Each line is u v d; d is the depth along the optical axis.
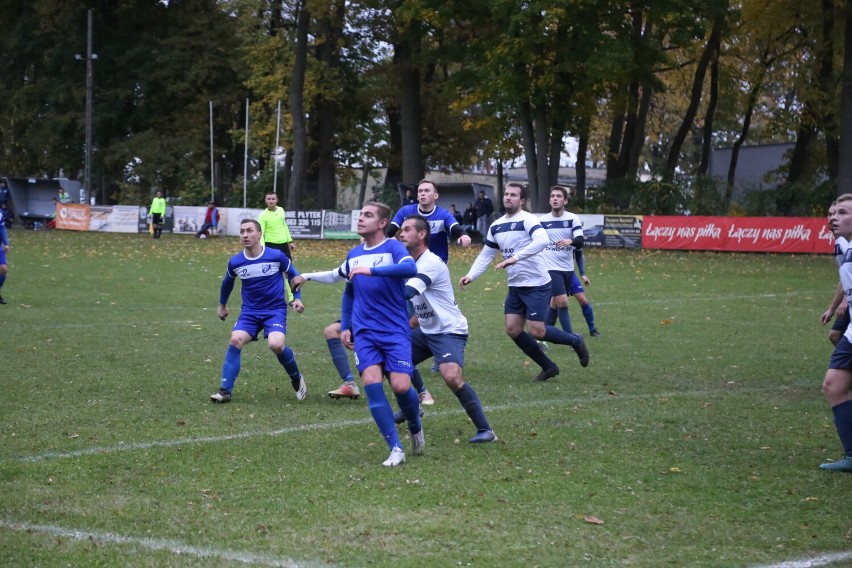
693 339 16.78
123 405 10.84
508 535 6.48
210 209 50.00
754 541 6.41
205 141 65.81
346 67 60.69
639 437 9.53
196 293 23.39
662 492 7.57
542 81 46.00
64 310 19.64
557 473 8.13
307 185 61.84
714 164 67.75
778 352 15.31
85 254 35.91
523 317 12.82
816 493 7.60
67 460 8.38
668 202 49.66
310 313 20.23
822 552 6.21
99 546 6.20
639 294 24.61
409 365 8.66
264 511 6.99
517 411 10.82
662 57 48.69
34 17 65.88
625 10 45.81
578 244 16.08
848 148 44.81
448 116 64.19
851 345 8.38
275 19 59.09
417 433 8.80
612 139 57.75
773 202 48.59
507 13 45.03
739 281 28.39
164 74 63.91
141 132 65.25
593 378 13.06
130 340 15.85
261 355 14.73
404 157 56.47
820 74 52.94
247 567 5.84
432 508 7.09
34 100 66.75
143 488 7.57
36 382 12.07
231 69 65.44
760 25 51.53
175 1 67.38
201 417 10.30
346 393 11.53
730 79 57.88
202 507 7.07
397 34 55.06
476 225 51.81
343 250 42.25
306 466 8.31
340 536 6.44
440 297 9.46
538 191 49.34
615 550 6.21
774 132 56.88
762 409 10.98
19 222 59.38
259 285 11.40
